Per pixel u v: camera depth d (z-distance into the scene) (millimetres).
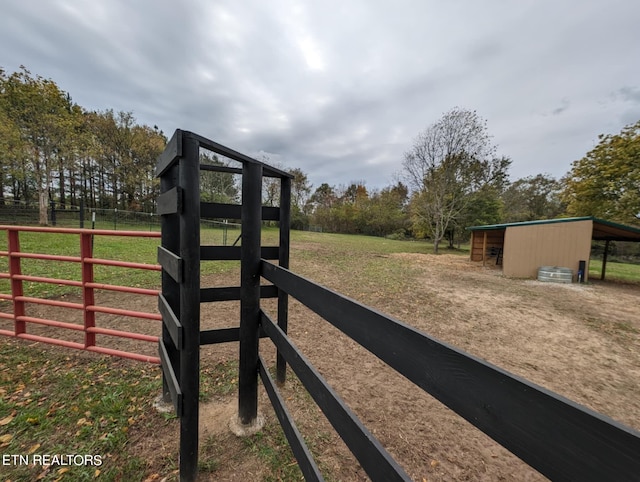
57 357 2436
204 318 3508
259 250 1595
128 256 7195
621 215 9898
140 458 1467
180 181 1212
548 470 391
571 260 7605
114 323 3258
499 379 457
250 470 1434
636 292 6344
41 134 12930
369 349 751
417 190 15594
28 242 8125
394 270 8055
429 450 1648
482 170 14305
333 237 21625
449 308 4551
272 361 2607
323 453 1578
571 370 2666
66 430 1629
